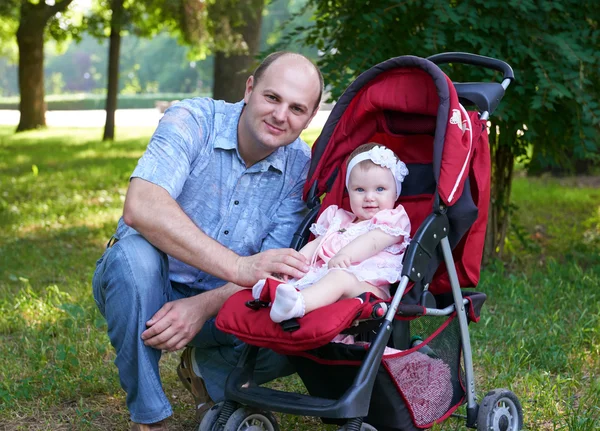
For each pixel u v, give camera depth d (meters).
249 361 2.85
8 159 15.31
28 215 8.91
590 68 5.47
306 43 6.22
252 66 6.16
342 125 3.31
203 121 3.12
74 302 5.25
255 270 2.81
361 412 2.50
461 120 2.83
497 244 6.59
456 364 3.09
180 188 2.98
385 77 3.18
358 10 5.75
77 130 25.30
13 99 66.62
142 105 59.41
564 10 5.43
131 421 3.20
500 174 6.41
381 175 3.09
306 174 3.34
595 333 4.50
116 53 19.89
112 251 2.92
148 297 2.87
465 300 3.08
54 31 20.86
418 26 5.82
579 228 8.20
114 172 12.94
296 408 2.53
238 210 3.19
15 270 6.33
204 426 2.78
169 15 18.19
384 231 2.96
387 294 2.90
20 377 3.97
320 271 2.85
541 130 6.01
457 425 3.33
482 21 5.40
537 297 5.34
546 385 3.76
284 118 2.95
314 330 2.45
